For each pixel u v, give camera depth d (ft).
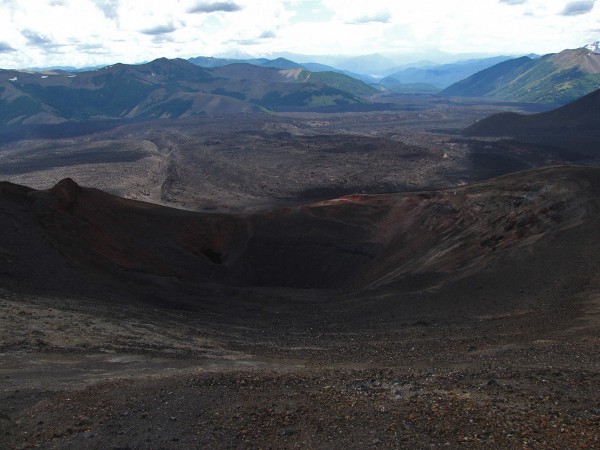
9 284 108.58
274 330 114.52
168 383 59.11
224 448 40.47
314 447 39.22
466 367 66.23
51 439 44.27
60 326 87.10
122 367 70.49
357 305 133.69
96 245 171.22
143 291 140.36
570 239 142.41
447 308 119.85
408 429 40.55
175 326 106.11
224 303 145.38
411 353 85.81
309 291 167.43
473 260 150.41
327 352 91.45
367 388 53.88
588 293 112.37
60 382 60.95
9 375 62.44
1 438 44.60
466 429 39.60
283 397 51.26
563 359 65.82
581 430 38.93
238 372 66.44
